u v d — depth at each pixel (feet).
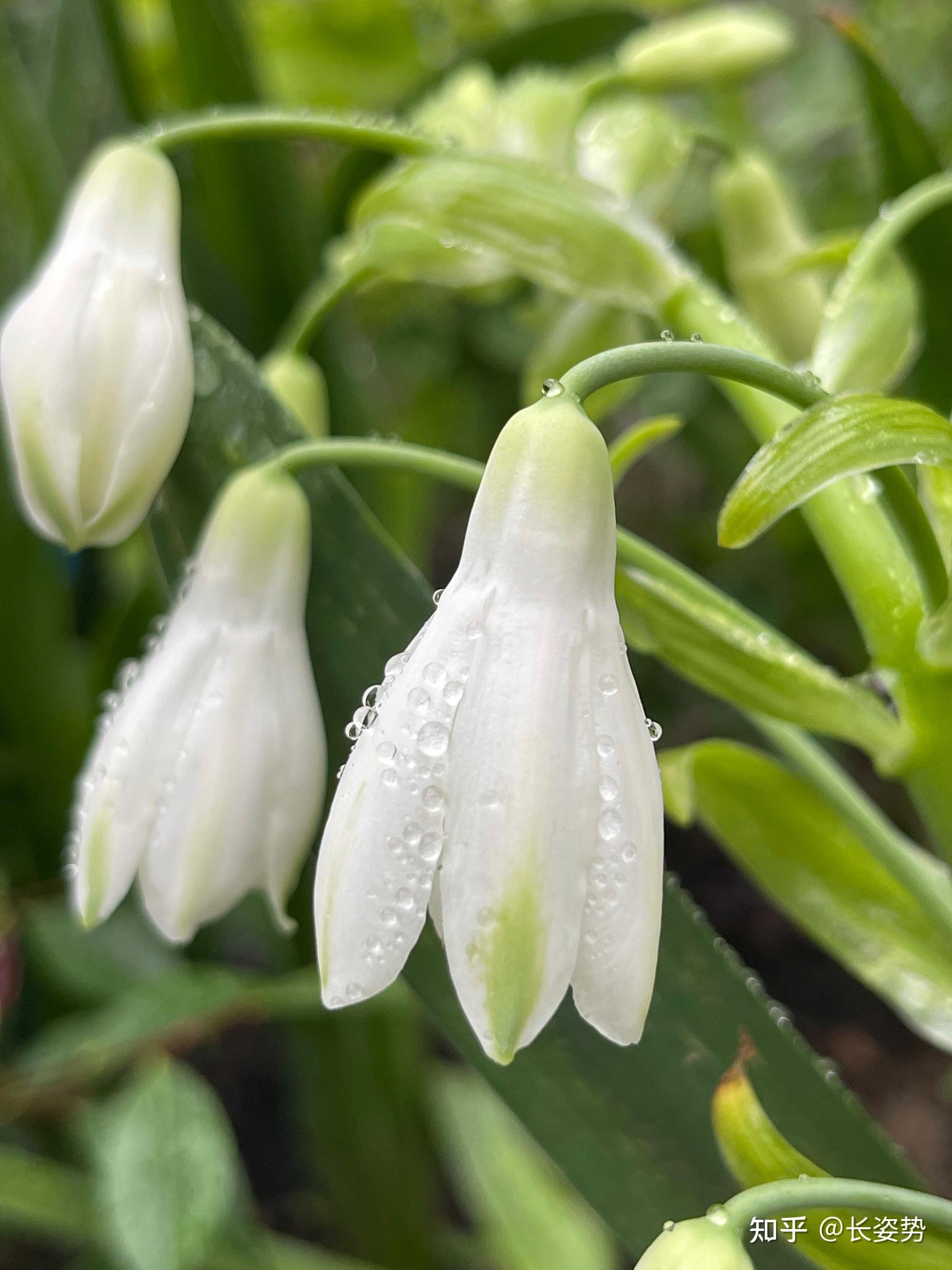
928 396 1.08
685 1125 0.92
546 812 0.79
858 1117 0.92
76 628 1.65
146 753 0.89
